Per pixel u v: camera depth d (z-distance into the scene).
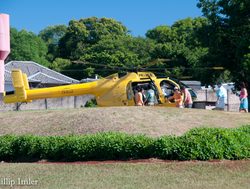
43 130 18.33
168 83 24.50
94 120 18.44
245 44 39.44
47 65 79.19
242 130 16.00
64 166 14.05
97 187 11.67
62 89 26.00
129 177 12.62
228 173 12.96
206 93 44.19
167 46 66.94
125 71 27.28
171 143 14.30
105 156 14.70
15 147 15.62
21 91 27.00
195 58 61.69
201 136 14.42
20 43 79.56
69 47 87.50
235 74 42.31
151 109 19.97
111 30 91.38
